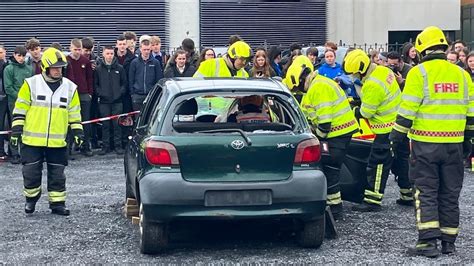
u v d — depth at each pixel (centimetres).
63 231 831
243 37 2478
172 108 711
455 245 758
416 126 718
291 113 731
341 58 1655
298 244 754
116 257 718
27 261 709
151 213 685
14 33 2292
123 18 2355
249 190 688
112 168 1276
